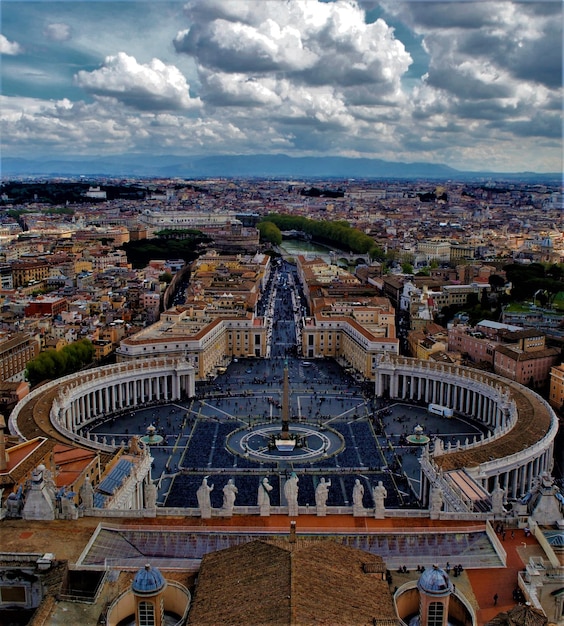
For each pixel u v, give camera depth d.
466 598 97.38
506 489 171.50
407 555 112.44
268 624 77.62
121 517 123.88
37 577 99.81
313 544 95.44
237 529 119.56
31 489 120.69
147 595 83.75
